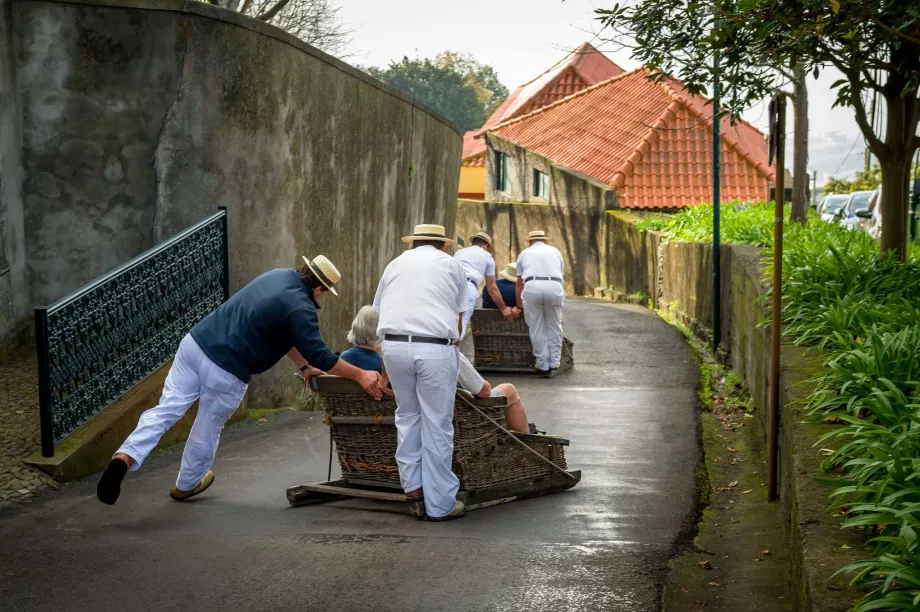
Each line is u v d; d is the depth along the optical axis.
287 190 9.57
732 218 16.88
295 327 5.52
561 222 26.61
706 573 4.68
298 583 4.27
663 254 18.91
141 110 8.42
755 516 5.82
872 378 4.83
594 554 4.73
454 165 19.38
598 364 12.42
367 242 12.43
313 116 10.26
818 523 3.57
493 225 29.91
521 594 4.14
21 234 8.38
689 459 7.20
